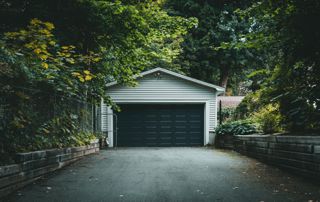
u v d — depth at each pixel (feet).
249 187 20.62
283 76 28.73
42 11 32.86
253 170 27.61
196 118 66.33
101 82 45.06
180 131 66.03
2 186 17.61
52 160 26.30
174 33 44.32
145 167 29.45
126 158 37.24
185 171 27.04
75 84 33.81
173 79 65.92
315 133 27.45
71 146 33.47
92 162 33.14
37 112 25.48
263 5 26.45
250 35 29.58
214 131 65.51
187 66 95.50
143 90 65.72
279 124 34.19
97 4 32.53
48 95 28.19
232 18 94.68
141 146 65.41
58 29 34.58
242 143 42.93
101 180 22.85
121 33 36.37
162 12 42.52
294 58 26.55
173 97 65.82
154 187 20.62
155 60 82.33
